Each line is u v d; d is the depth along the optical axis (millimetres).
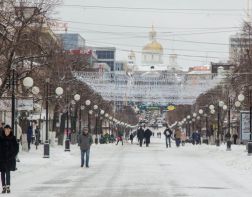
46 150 64438
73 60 116375
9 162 32312
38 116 121438
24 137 77062
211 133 146000
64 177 43219
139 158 71812
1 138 32406
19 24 61156
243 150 91812
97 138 142250
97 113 141125
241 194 32250
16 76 60688
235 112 133125
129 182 39344
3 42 59219
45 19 63625
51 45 76625
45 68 76688
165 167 55031
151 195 31453
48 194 31750
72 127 119188
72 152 82875
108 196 30922
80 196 30828
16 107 59406
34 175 44906
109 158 71438
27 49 64688
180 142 131500
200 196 31094
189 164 60281
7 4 61125
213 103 136125
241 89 99938
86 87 120375
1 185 35625
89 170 50562
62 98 99500
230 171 50469
